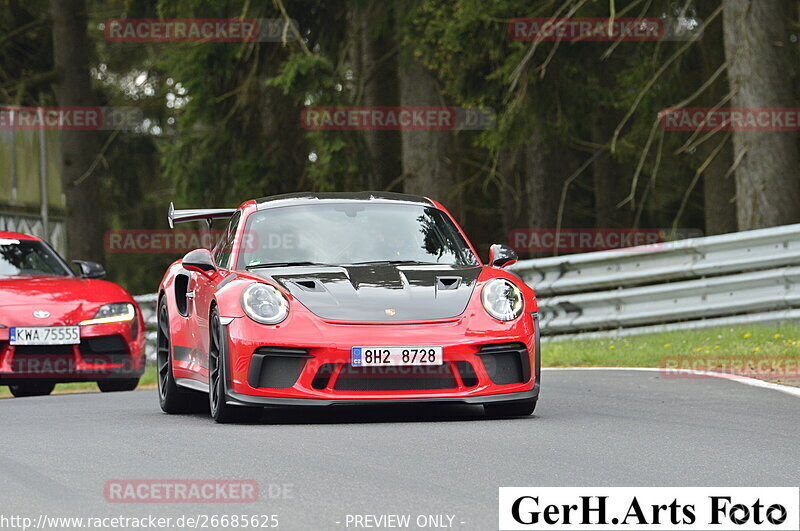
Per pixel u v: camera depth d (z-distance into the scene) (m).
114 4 108.94
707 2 75.25
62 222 72.19
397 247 28.70
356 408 28.97
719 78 76.06
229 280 26.98
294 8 78.00
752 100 56.47
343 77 77.94
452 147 95.75
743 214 56.66
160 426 26.11
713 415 25.84
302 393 24.95
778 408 26.80
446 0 71.44
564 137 75.44
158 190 124.50
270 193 82.19
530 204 97.94
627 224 107.00
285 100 82.69
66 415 29.88
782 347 39.91
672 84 77.44
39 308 38.47
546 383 34.56
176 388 30.42
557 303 50.66
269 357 25.27
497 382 25.50
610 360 41.94
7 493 17.84
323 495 17.17
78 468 20.06
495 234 118.75
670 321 49.72
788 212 56.00
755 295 46.91
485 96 71.38
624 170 106.88
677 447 21.23
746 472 18.53
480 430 23.89
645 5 71.06
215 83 78.38
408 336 24.97
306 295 25.84
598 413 26.78
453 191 92.88
